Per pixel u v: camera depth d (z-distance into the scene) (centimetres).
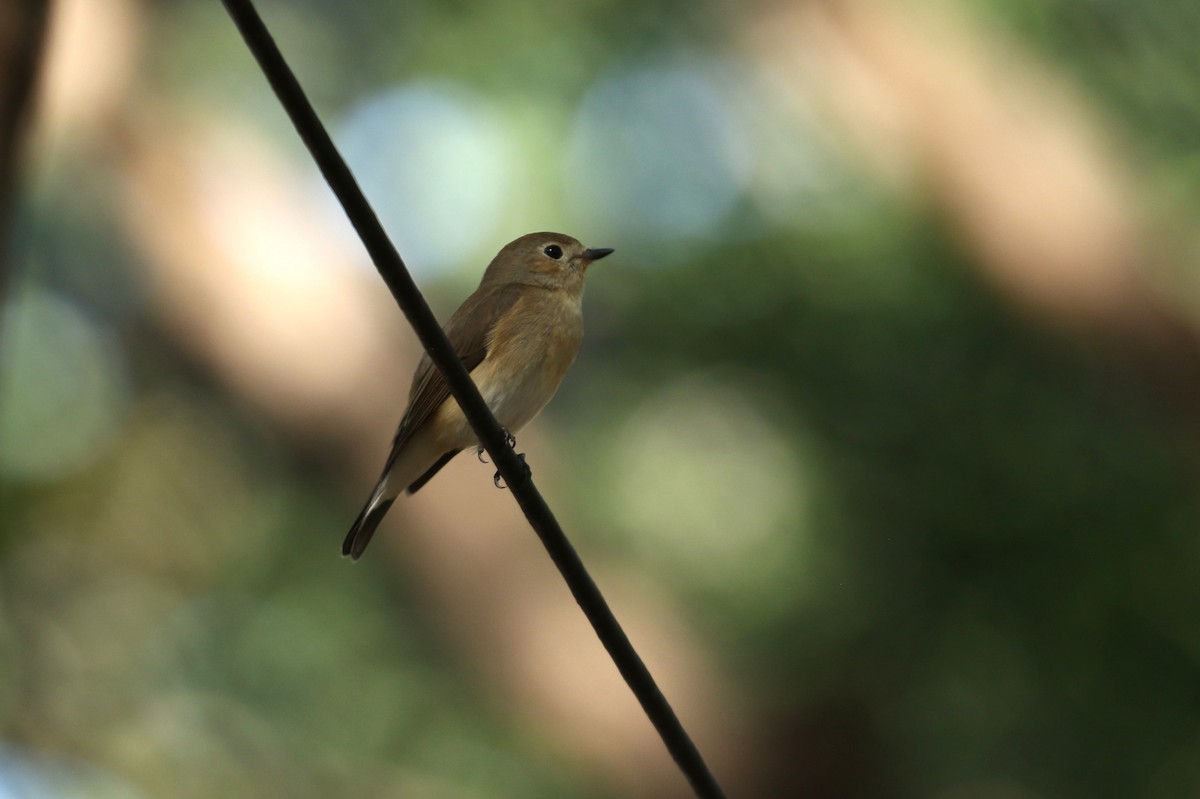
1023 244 1212
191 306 1316
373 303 1370
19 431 1513
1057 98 1240
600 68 1360
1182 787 1190
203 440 1515
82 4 1308
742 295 1250
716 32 1354
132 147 1324
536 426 1289
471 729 1312
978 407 1213
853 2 1262
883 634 1193
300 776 1352
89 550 1509
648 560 1216
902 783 1202
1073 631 1203
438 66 1391
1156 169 1252
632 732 1212
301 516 1413
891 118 1259
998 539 1198
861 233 1244
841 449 1214
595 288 1312
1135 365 1220
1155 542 1199
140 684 1455
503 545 1255
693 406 1247
